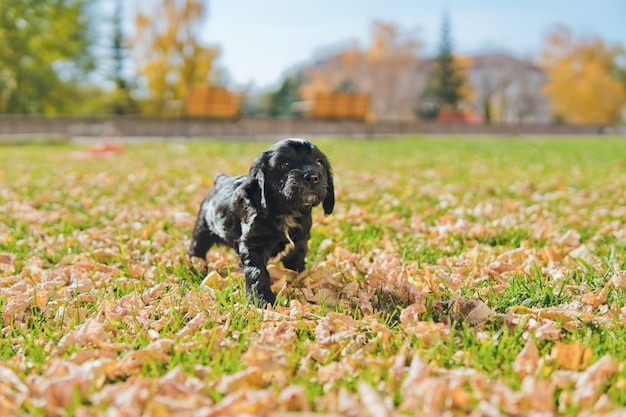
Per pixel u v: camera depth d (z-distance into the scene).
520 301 1.55
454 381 1.26
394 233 2.04
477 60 25.61
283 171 1.58
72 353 1.37
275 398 1.25
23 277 1.70
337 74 21.86
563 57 21.73
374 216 2.17
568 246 1.91
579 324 1.45
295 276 1.67
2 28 9.62
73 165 4.00
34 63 10.23
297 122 8.55
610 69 22.88
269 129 8.38
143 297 1.59
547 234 1.98
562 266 1.72
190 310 1.51
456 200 2.50
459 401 1.23
